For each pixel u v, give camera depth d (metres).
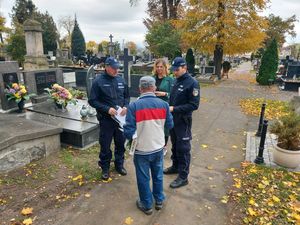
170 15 25.64
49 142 5.14
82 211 3.53
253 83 18.55
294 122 4.85
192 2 18.25
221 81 19.52
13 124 5.18
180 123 3.96
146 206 3.48
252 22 17.86
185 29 19.12
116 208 3.62
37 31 14.48
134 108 3.20
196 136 6.85
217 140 6.57
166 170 4.66
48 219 3.35
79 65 23.09
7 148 4.33
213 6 17.59
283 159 4.86
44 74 8.80
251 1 17.52
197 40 18.66
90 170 4.64
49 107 7.28
